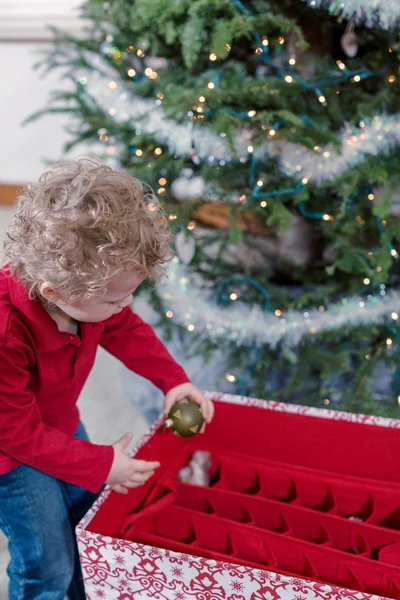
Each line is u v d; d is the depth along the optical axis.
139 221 0.75
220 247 1.55
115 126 1.41
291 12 1.38
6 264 0.86
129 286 0.76
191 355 1.54
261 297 1.55
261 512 0.98
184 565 0.76
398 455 1.05
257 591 0.75
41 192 0.76
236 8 1.30
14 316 0.80
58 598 0.96
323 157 1.28
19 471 0.89
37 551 0.92
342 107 1.37
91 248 0.71
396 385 1.49
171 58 1.42
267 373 1.54
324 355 1.44
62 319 0.85
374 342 1.52
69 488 1.05
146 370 1.06
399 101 1.30
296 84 1.28
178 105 1.22
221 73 1.32
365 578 0.84
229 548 0.93
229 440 1.14
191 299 1.51
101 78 1.48
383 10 1.13
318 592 0.72
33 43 2.68
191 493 1.01
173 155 1.40
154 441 1.03
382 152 1.30
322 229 1.50
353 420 1.05
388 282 1.55
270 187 1.40
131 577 0.81
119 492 0.88
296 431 1.09
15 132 2.92
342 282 1.58
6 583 1.10
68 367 0.89
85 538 0.80
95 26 1.48
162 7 1.24
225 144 1.28
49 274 0.72
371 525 0.92
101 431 1.52
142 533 0.88
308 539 0.97
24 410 0.81
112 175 0.78
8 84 2.81
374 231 1.44
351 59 1.37
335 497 1.05
